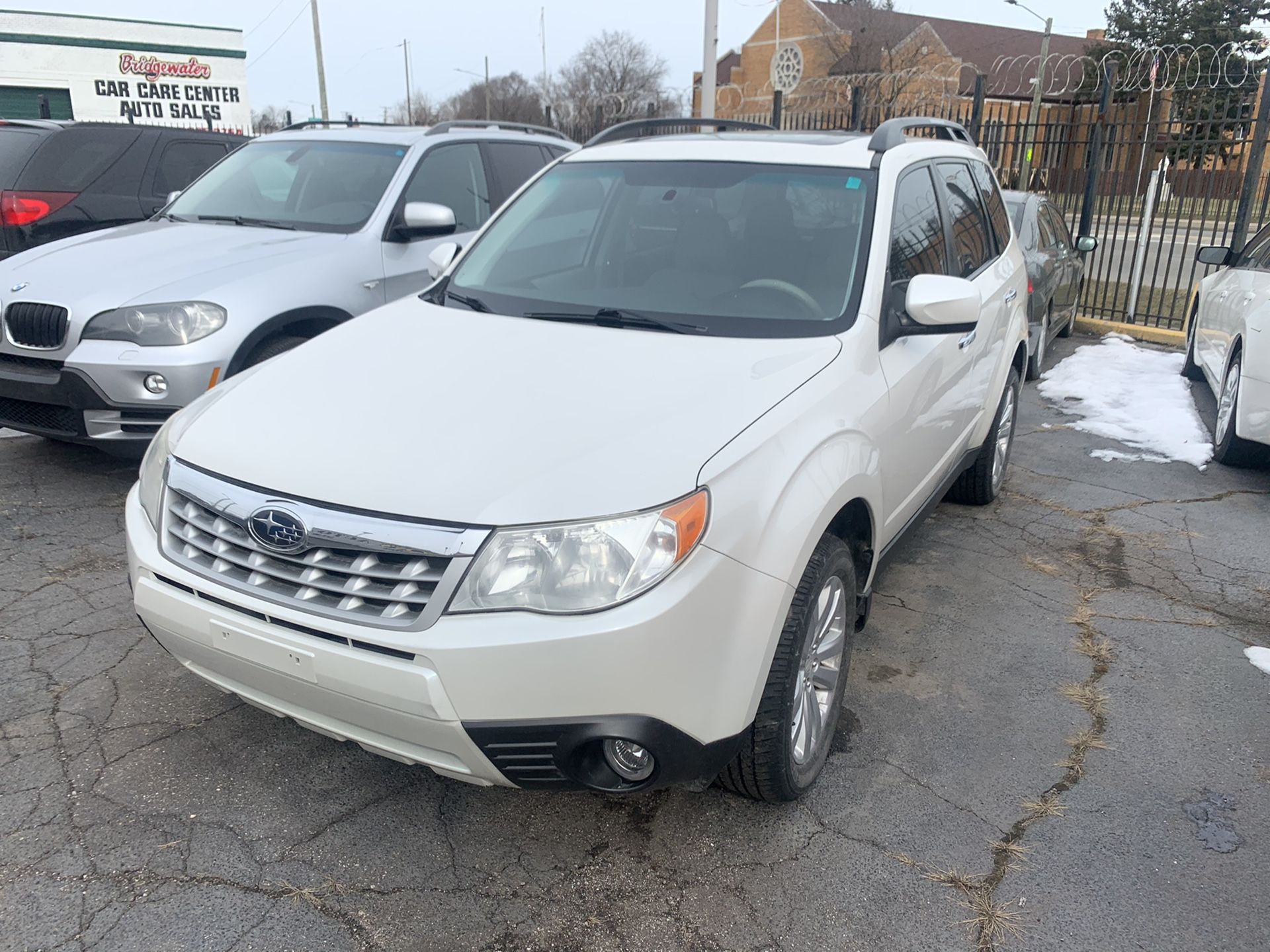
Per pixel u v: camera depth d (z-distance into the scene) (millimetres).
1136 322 11273
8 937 2305
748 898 2523
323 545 2299
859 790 2961
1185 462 6297
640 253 3578
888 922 2453
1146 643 3922
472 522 2201
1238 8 38719
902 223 3627
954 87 36969
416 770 2998
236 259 5168
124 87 33375
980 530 5102
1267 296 5691
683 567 2232
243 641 2400
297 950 2307
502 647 2139
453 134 6617
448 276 3883
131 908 2406
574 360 2900
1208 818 2867
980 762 3115
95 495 5098
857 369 3039
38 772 2900
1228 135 18047
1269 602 4297
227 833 2688
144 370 4598
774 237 3475
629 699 2186
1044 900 2533
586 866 2621
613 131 4605
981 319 4352
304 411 2660
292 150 6441
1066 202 14570
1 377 4824
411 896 2492
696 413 2551
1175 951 2381
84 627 3746
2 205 7445
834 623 2979
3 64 31281
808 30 42344
